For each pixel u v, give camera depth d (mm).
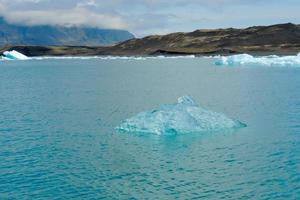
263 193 21062
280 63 121250
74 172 24203
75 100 52812
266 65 123938
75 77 93500
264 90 61188
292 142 30016
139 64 153875
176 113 33156
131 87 68938
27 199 20484
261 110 43219
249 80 77688
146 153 27688
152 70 115688
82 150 28688
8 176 23578
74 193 21188
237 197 20594
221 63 132125
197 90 62656
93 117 40625
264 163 25531
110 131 34062
